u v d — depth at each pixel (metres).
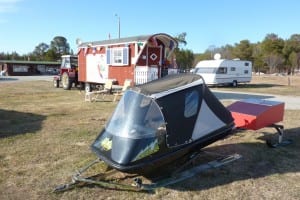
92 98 14.34
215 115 4.85
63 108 11.20
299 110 10.67
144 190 4.20
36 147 6.05
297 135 7.14
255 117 5.80
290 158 5.56
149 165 4.08
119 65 14.91
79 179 4.36
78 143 6.36
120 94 14.05
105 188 4.25
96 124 8.19
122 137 4.25
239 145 6.30
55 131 7.34
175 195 4.09
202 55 71.25
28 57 77.56
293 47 77.12
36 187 4.29
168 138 4.25
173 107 4.45
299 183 4.51
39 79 35.06
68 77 19.48
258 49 79.25
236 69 24.52
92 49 17.00
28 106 11.74
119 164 3.96
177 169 4.74
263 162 5.34
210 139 4.68
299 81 33.62
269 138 6.72
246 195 4.12
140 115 4.39
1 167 5.01
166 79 5.09
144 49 14.05
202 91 4.82
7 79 35.06
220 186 4.37
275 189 4.30
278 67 75.06
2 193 4.11
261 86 24.88
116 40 15.09
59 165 5.10
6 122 8.41
